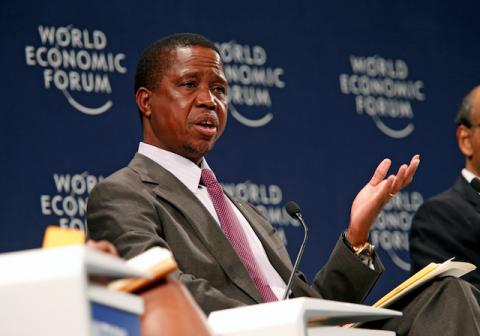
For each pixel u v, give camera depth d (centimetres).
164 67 958
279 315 589
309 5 1609
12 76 1348
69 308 427
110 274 451
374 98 1617
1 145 1322
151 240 807
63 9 1395
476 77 1705
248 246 907
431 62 1680
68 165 1348
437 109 1656
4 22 1359
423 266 1228
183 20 1493
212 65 962
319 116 1563
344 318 649
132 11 1448
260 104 1523
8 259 440
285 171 1512
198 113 943
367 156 1581
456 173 1636
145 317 495
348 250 879
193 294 775
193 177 934
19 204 1310
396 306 825
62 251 438
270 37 1562
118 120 1395
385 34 1661
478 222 1220
